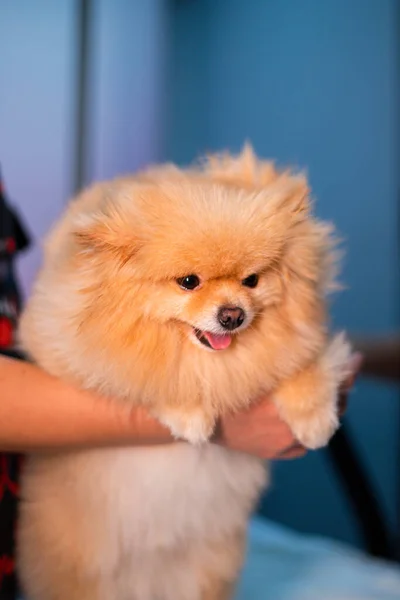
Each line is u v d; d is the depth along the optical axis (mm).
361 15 3111
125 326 1158
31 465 1348
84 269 1173
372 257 3139
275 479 3488
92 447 1228
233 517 1402
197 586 1416
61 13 2965
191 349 1224
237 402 1257
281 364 1255
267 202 1194
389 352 2031
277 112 3434
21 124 2904
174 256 1121
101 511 1312
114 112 3289
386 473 3150
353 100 3156
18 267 2807
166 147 3506
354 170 3172
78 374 1180
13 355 1317
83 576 1309
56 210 2996
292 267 1256
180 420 1209
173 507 1340
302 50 3340
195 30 3559
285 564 1841
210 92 3633
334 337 1392
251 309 1168
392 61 3002
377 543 2047
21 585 1364
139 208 1152
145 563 1387
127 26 3312
